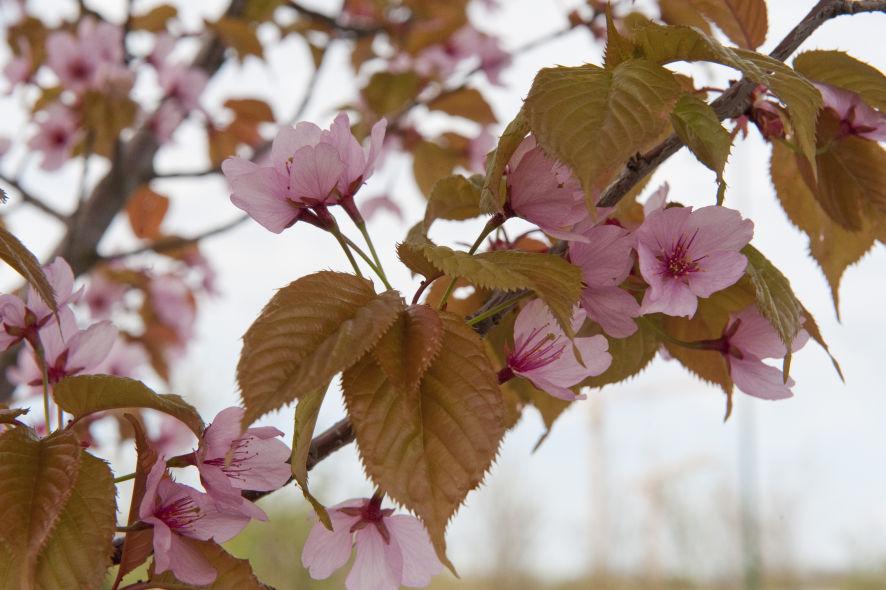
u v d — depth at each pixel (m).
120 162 1.58
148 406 0.74
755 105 0.81
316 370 0.67
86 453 0.72
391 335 0.69
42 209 1.51
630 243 0.75
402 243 0.71
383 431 0.68
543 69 0.72
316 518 0.77
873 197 0.83
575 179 0.74
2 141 1.57
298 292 0.69
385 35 1.83
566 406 0.85
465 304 0.85
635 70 0.71
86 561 0.70
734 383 0.80
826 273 0.85
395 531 0.77
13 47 1.66
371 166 0.75
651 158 0.76
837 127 0.81
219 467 0.74
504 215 0.75
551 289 0.70
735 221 0.74
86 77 1.55
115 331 0.83
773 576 6.90
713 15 0.85
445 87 1.67
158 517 0.73
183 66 1.66
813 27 0.78
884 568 7.43
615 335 0.75
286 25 1.74
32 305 0.81
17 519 0.69
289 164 0.75
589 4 1.59
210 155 1.75
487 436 0.68
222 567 0.73
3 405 0.74
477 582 7.71
